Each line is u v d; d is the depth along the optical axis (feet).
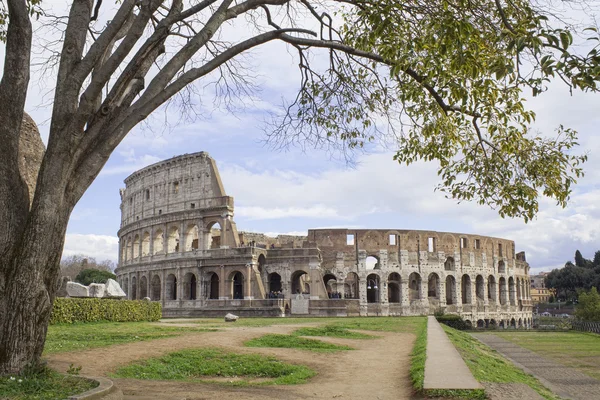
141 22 45.39
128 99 49.08
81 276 391.04
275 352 85.66
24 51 46.60
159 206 320.91
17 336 41.83
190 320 189.78
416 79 56.49
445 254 346.95
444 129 64.39
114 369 64.85
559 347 155.63
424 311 329.11
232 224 288.10
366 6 55.36
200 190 301.43
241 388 57.72
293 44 58.59
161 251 322.34
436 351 75.56
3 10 66.03
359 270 327.47
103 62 50.72
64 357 68.74
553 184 57.98
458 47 48.11
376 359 82.74
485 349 136.05
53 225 43.62
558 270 581.53
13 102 45.88
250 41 53.83
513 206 59.62
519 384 61.46
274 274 310.04
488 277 386.11
